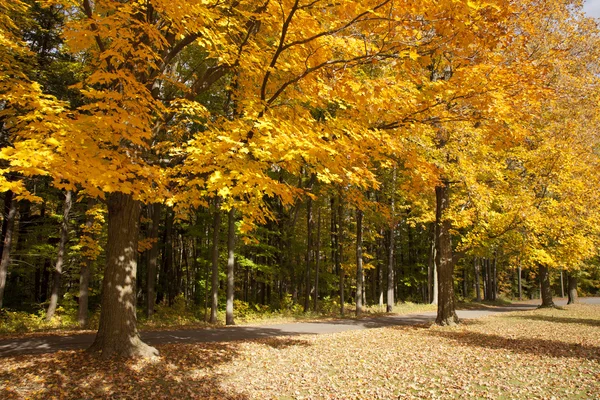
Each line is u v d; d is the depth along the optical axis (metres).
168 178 6.38
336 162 5.72
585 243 13.93
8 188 3.75
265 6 5.48
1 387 5.64
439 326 13.64
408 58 5.41
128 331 7.39
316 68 5.62
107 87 6.48
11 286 22.27
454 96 6.31
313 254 29.56
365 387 6.25
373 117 6.77
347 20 5.43
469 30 4.95
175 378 6.48
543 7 8.12
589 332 11.92
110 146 5.29
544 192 14.21
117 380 6.17
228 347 9.15
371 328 14.16
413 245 37.44
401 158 7.19
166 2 4.73
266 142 5.19
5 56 6.68
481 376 6.63
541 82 6.60
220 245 22.19
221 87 13.75
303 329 13.89
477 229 13.22
